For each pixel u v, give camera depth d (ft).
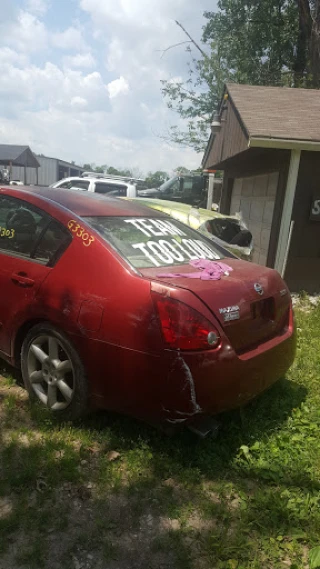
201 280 9.78
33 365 11.30
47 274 10.64
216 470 9.73
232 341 9.47
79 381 10.08
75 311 9.90
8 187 13.10
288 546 7.86
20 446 9.97
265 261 30.07
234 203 41.68
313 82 73.51
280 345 10.82
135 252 10.46
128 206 13.26
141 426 10.84
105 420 11.05
